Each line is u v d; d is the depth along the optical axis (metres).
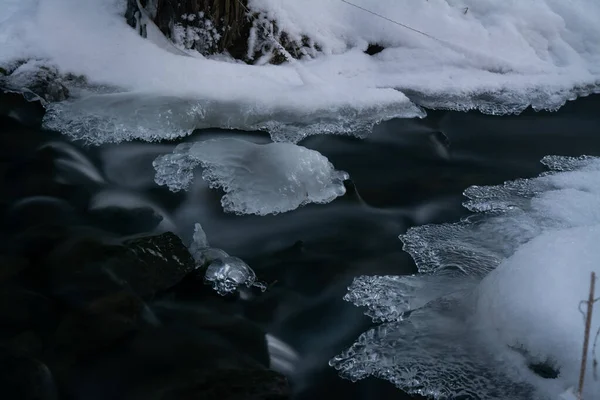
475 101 5.83
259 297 3.47
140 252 3.46
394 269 3.79
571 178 4.85
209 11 5.32
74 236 3.63
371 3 6.24
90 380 2.81
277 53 5.58
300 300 3.48
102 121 4.63
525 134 5.58
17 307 3.09
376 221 4.27
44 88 4.74
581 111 5.97
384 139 5.18
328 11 6.09
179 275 3.47
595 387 2.50
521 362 2.79
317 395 2.88
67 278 3.26
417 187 4.71
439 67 6.05
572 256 2.92
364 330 3.29
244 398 2.76
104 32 5.25
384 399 2.83
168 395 2.74
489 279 3.12
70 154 4.41
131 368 2.88
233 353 3.04
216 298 3.40
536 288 2.83
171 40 5.41
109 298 3.17
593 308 2.68
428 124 5.45
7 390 2.70
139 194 4.21
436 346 3.03
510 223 4.21
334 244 4.00
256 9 5.46
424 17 6.26
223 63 5.34
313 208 4.29
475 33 6.33
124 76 4.98
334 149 4.97
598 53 6.67
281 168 4.31
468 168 5.05
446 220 4.34
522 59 6.33
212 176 4.36
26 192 4.03
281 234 4.04
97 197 4.10
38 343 2.93
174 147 4.64
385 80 5.81
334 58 5.85
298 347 3.17
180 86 5.00
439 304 3.32
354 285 3.61
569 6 6.88
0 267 3.34
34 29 5.04
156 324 3.14
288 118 5.06
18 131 4.52
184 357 2.96
